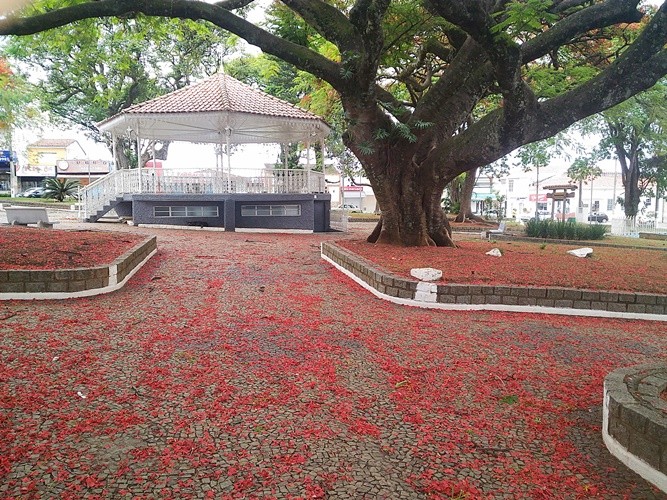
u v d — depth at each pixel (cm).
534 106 929
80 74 2708
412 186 1121
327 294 767
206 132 2134
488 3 972
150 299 684
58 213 2392
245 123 1867
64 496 260
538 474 300
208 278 841
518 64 820
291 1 955
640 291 728
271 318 612
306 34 1206
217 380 419
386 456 314
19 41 1903
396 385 427
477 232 2397
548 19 746
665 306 704
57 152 5475
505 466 309
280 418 358
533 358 512
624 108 1950
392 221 1145
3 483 268
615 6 865
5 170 4988
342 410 375
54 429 327
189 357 469
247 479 282
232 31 952
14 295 643
